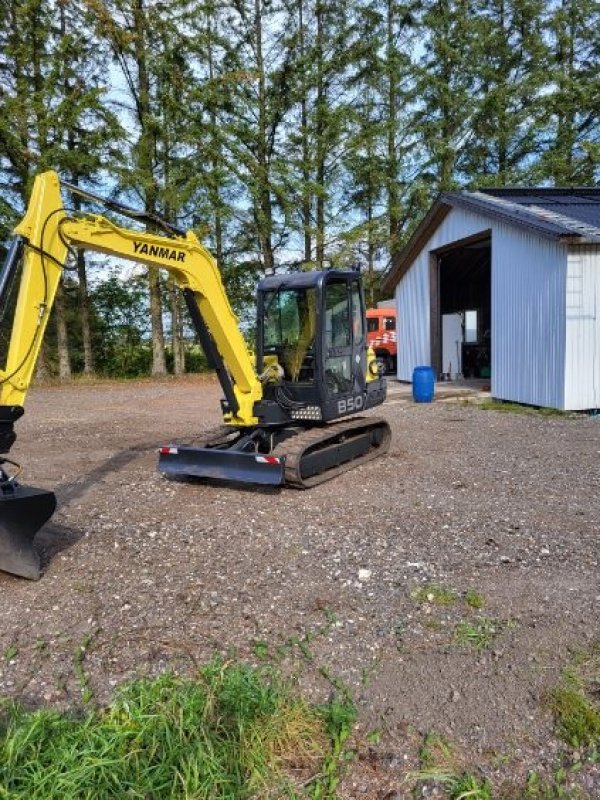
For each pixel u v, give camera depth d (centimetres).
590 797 231
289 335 694
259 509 579
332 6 2412
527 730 265
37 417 1263
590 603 370
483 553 452
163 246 582
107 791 219
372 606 375
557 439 881
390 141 2580
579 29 2705
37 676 310
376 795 234
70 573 436
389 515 548
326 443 707
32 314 458
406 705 283
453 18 2642
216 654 325
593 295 1126
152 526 532
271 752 252
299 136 2397
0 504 412
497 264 1325
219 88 2203
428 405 1305
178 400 1569
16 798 211
